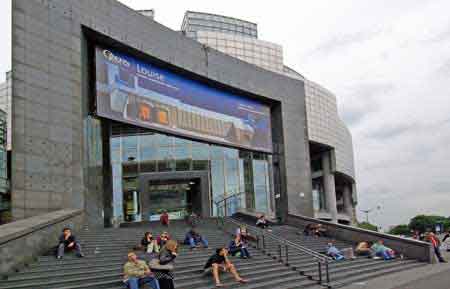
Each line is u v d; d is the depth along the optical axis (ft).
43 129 58.70
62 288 34.55
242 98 101.55
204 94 92.53
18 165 54.70
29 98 57.57
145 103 79.92
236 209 100.37
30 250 41.27
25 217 54.44
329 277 50.85
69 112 63.05
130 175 90.22
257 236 63.16
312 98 181.68
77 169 63.05
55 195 58.80
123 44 74.84
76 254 44.16
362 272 56.13
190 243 56.39
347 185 245.45
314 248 75.00
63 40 64.03
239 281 43.93
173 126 84.53
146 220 90.22
